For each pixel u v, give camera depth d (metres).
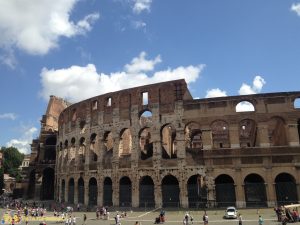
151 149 82.50
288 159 64.81
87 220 61.41
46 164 108.56
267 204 63.19
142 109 76.25
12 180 168.12
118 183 75.00
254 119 67.69
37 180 107.25
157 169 71.00
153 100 75.44
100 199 77.06
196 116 70.69
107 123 80.81
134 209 69.88
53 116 124.62
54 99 128.12
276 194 64.44
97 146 87.75
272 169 64.75
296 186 63.50
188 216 53.59
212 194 65.88
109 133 89.44
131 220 58.28
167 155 81.31
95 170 80.00
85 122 86.44
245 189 65.75
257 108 68.19
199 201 68.12
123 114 78.56
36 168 109.38
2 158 173.00
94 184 83.25
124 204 73.69
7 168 174.50
